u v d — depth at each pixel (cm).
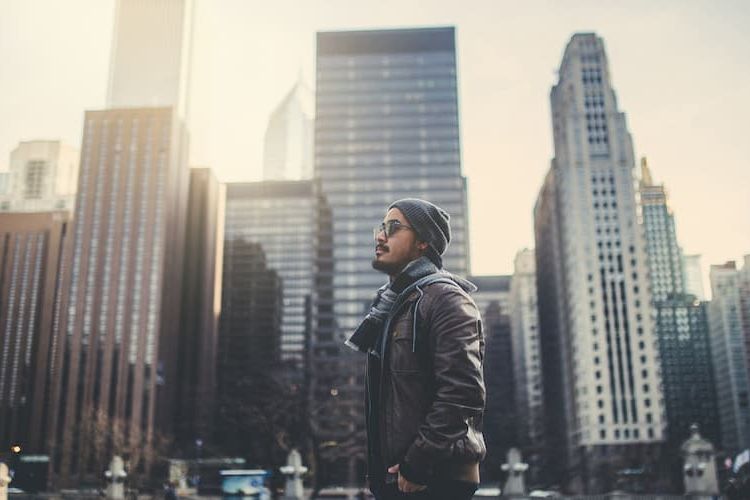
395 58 14288
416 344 289
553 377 13962
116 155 14000
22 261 10781
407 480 265
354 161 13662
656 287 15875
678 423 13262
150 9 18575
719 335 13412
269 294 15712
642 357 11662
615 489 9456
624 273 12075
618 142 12619
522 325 16800
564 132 13012
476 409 272
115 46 18375
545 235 14862
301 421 6012
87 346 12812
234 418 6925
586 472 9600
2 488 3309
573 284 12206
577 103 12825
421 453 262
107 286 13212
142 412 12488
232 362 14950
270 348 15225
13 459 9544
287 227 16188
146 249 13400
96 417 10644
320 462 6000
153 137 14125
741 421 12388
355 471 10025
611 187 12444
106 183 13825
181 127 14912
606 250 12175
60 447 10425
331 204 13425
